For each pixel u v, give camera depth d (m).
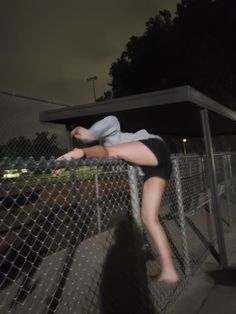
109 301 4.16
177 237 6.55
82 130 3.11
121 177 4.69
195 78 32.78
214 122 9.20
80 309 3.80
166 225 6.39
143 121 7.89
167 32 33.94
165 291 4.82
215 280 5.55
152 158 3.06
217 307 4.58
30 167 2.52
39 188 3.73
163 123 8.44
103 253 4.32
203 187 8.56
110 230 4.54
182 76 33.34
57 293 3.65
